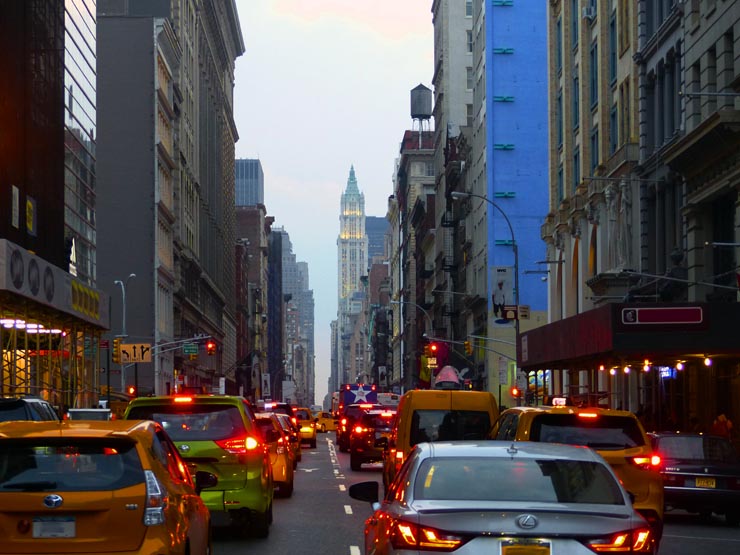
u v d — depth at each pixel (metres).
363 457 52.22
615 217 64.06
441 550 10.13
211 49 171.75
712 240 52.09
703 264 52.19
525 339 57.31
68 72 82.12
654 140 60.72
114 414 52.53
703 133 47.91
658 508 20.31
